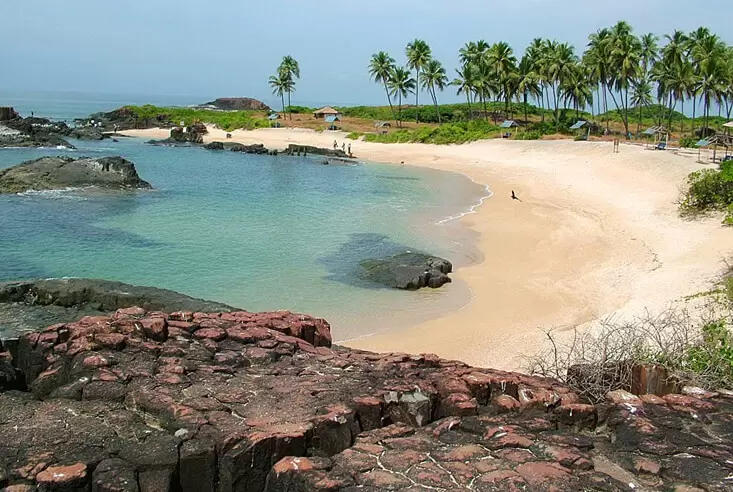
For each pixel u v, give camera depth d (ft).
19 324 45.42
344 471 17.11
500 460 17.90
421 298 62.13
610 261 73.72
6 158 169.99
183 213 103.55
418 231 93.86
